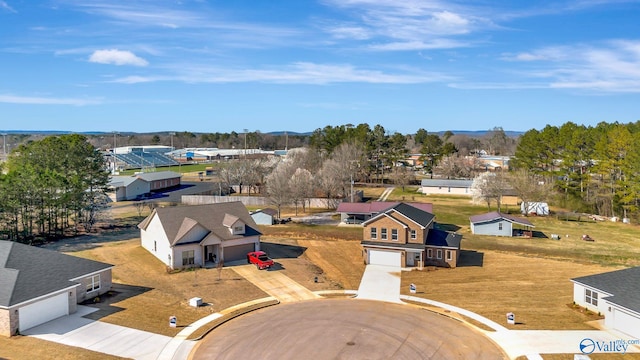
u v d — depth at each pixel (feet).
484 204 292.61
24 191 188.14
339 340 100.58
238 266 158.20
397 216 164.76
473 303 124.88
